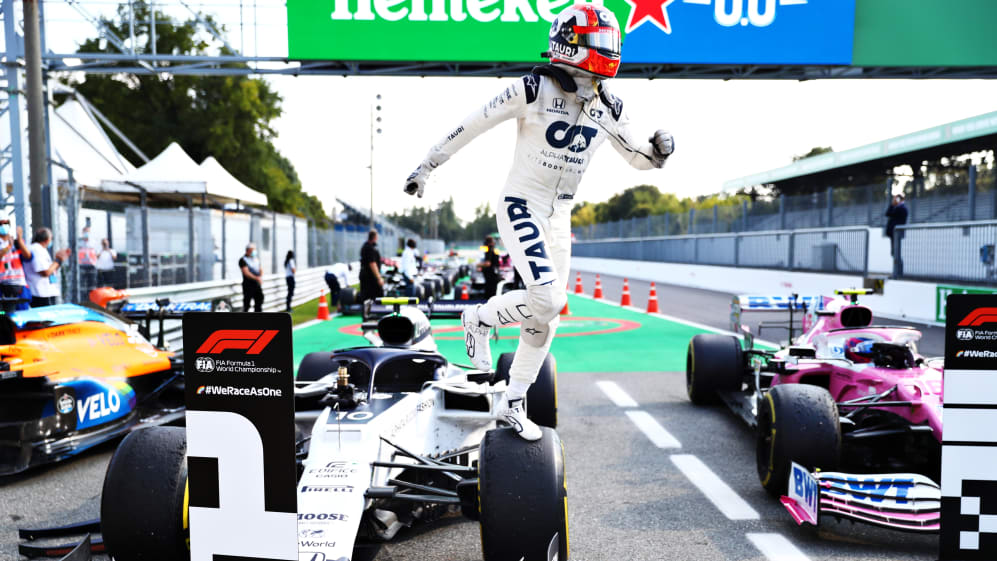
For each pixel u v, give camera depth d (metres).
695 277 26.42
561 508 2.81
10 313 4.90
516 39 10.17
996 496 2.26
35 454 4.59
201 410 2.26
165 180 15.29
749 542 3.61
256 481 2.24
